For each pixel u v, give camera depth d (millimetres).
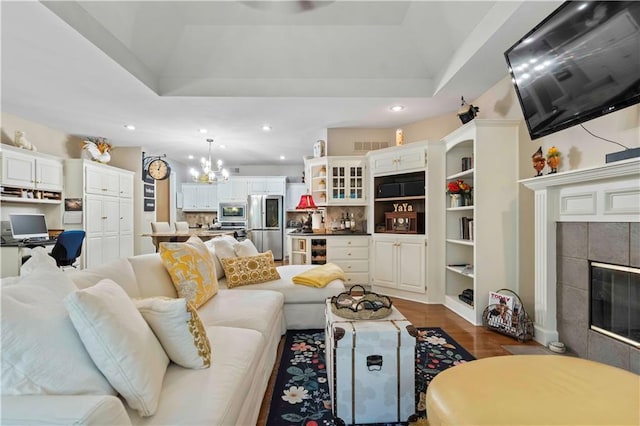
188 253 2125
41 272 1081
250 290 2533
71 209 4770
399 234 4031
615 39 1598
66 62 2680
